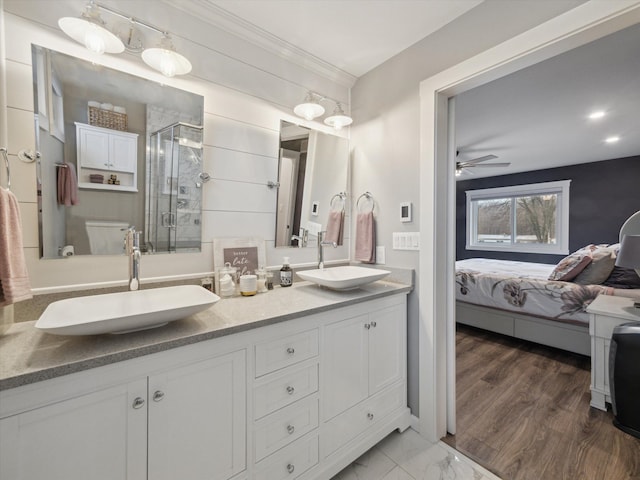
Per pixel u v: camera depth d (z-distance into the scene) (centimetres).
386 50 185
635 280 257
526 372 243
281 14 155
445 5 148
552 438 167
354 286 159
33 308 111
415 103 178
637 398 163
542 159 432
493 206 564
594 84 218
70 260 119
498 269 382
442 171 169
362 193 213
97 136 125
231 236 164
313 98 181
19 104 109
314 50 185
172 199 144
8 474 71
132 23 131
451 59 159
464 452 158
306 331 128
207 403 101
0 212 87
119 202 130
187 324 106
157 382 91
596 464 147
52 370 73
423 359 172
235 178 165
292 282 182
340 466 141
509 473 143
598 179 442
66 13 118
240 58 166
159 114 140
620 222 424
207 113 155
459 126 300
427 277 169
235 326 104
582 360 265
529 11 128
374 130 204
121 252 130
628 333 165
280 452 120
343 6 149
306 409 128
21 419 72
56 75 116
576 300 261
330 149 210
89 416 80
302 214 196
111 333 95
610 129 309
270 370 117
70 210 119
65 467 78
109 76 127
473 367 253
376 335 160
